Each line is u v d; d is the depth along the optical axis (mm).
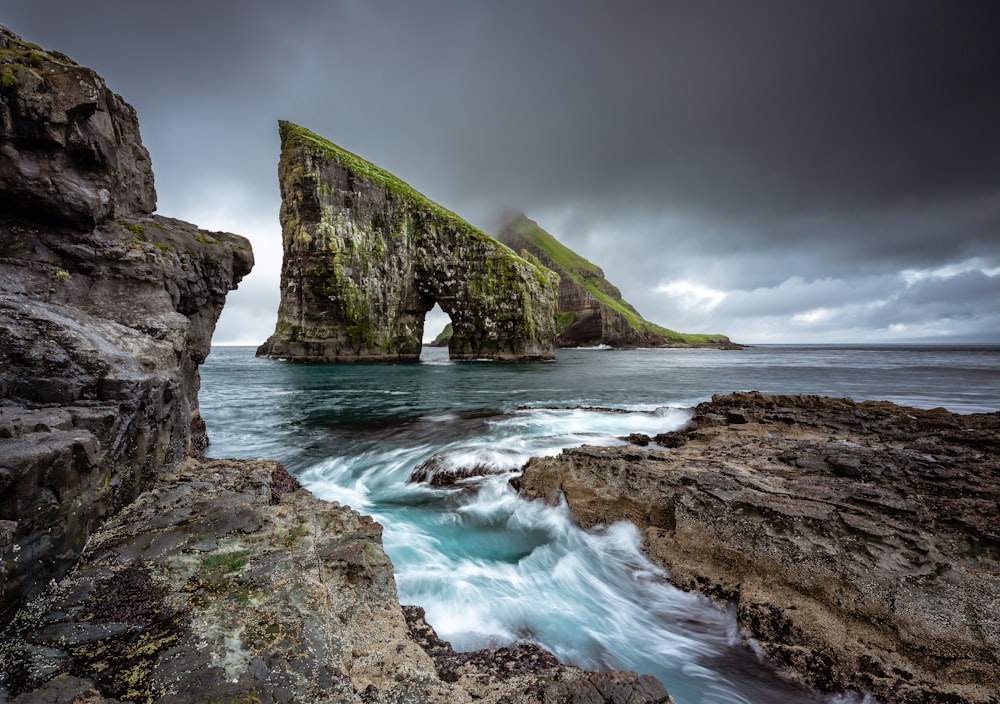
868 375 44812
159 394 6793
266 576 4375
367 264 56688
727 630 5891
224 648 3406
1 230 6402
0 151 6023
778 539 6316
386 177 64812
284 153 56281
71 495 4191
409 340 66000
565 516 8789
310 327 55156
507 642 5316
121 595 3916
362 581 4949
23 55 6383
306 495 7672
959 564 5465
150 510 5688
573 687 3674
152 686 2982
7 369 4984
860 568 5641
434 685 3609
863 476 8461
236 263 12258
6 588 3338
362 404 23703
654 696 3633
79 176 7023
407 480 11211
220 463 8680
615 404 24078
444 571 6801
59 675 3010
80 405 5184
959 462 9266
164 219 10562
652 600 6516
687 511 7371
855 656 5051
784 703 4801
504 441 14328
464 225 68562
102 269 7504
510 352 68625
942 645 4871
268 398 25828
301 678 3238
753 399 17172
